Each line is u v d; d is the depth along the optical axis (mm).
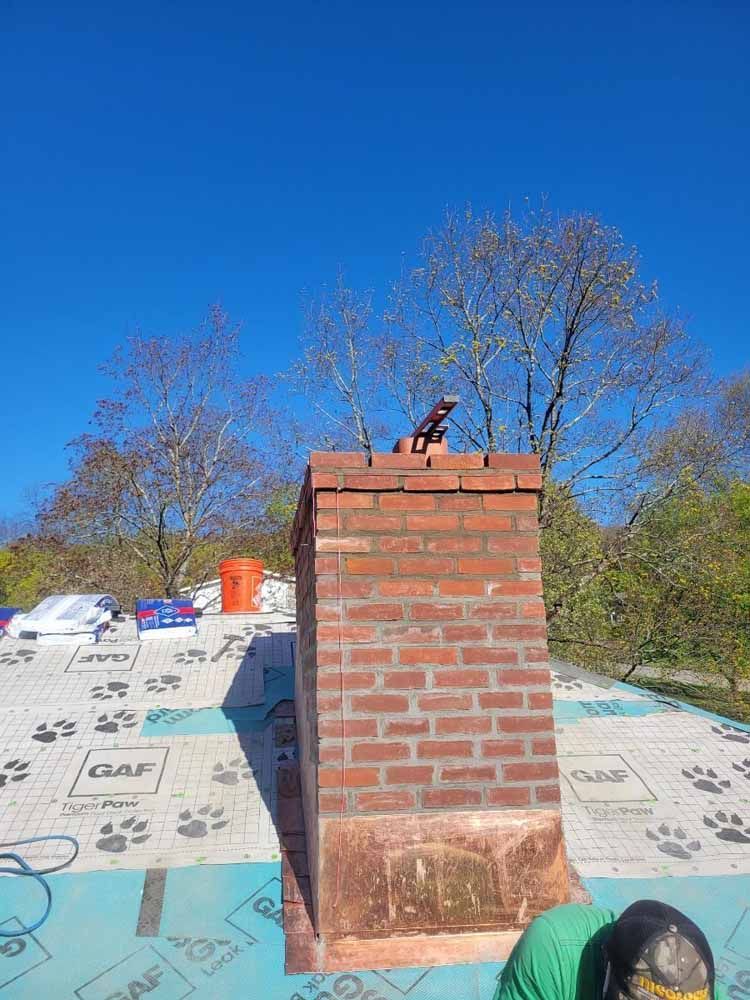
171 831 3283
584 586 14359
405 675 2711
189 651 5348
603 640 14695
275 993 2395
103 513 17625
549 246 14773
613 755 4125
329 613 2721
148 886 2904
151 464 18375
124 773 3775
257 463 20281
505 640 2779
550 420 14867
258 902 2824
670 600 14492
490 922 2564
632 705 4730
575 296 14438
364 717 2670
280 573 17969
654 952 1471
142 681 4848
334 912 2533
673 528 14609
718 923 2850
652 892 3014
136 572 18359
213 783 3701
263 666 5086
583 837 3367
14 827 3307
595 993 1685
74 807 3467
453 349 15555
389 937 2531
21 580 18172
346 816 2607
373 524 2793
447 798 2658
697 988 1448
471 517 2846
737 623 14062
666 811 3605
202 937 2639
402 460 2834
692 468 14531
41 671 4969
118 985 2436
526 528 2865
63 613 5617
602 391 14703
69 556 17578
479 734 2707
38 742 4059
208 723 4309
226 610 6746
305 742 3379
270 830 3297
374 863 2574
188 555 18594
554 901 2613
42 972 2484
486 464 2885
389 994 2393
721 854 3275
